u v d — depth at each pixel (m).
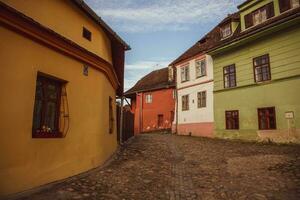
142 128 33.00
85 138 8.17
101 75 9.37
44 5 7.05
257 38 16.91
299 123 14.38
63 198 5.59
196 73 23.97
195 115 23.56
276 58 15.77
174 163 10.39
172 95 30.28
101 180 7.30
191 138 20.81
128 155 11.80
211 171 9.01
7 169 5.37
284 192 6.56
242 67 18.16
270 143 15.57
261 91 16.66
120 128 15.58
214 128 20.62
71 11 8.15
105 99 9.93
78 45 7.61
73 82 7.68
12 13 5.46
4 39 5.47
